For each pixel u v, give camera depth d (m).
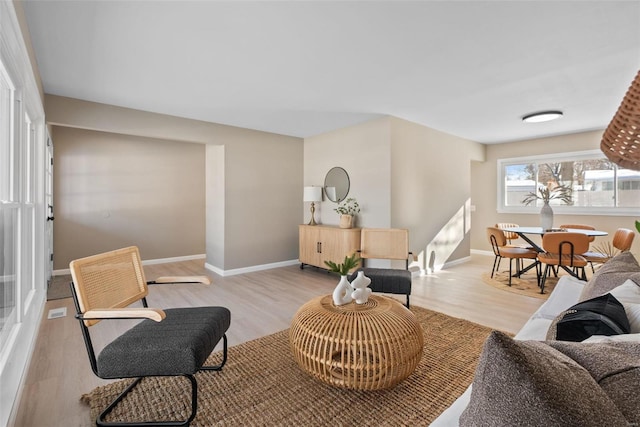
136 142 5.67
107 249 5.38
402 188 4.52
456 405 1.04
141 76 3.05
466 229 5.84
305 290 4.04
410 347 1.79
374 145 4.53
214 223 5.18
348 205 4.93
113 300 1.78
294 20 2.15
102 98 3.64
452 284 4.27
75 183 5.05
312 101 3.77
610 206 5.13
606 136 0.71
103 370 1.45
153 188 5.87
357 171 4.80
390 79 3.13
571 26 2.20
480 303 3.47
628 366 0.64
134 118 4.04
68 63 2.77
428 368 2.12
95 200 5.25
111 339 2.57
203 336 1.61
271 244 5.45
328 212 5.35
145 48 2.53
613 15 2.07
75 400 1.79
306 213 5.83
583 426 0.49
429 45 2.48
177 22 2.17
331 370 1.78
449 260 5.44
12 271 2.13
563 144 5.49
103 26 2.22
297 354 1.90
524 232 4.21
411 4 1.97
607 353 0.70
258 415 1.67
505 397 0.55
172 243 6.10
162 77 3.08
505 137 5.71
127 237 5.58
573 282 2.20
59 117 3.52
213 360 2.22
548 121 4.61
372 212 4.57
